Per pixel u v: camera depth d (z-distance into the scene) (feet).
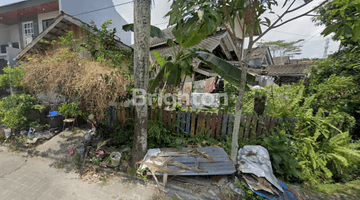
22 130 15.75
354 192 9.70
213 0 8.41
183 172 9.48
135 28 9.39
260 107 14.32
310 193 9.48
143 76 9.87
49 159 12.30
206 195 8.85
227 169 9.85
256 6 8.76
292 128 12.97
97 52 16.20
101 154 11.64
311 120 12.81
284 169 10.52
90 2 28.71
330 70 16.03
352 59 14.71
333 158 11.34
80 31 18.84
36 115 16.49
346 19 7.59
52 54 15.49
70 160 11.99
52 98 20.48
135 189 9.34
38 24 29.04
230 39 22.63
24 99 15.46
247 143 12.70
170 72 12.21
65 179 10.09
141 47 9.49
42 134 15.31
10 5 26.61
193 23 8.54
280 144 11.50
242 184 9.23
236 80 10.95
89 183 9.77
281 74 43.19
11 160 12.18
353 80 13.97
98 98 10.71
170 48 25.29
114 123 14.66
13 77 16.30
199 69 19.20
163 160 10.41
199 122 14.25
